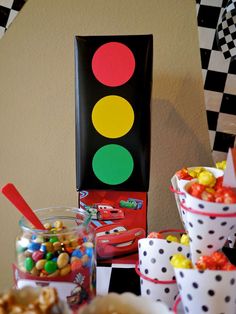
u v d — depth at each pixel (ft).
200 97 3.36
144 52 2.64
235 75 3.18
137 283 2.57
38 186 3.70
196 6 3.18
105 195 2.93
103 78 2.69
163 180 3.55
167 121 3.44
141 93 2.68
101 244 2.85
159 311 1.71
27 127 3.61
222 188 2.03
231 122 3.26
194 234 2.09
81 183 2.83
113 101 2.70
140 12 3.30
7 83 3.54
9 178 3.73
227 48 3.14
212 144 3.33
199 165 3.48
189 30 3.27
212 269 1.87
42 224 2.55
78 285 2.24
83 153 2.79
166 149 3.49
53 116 3.56
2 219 3.81
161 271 2.25
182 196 2.34
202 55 3.22
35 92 3.53
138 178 2.79
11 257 3.86
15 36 3.44
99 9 3.33
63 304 1.69
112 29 3.36
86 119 2.74
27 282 2.21
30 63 3.48
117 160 2.77
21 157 3.67
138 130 2.72
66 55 3.43
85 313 1.68
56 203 3.71
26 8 3.38
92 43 2.67
